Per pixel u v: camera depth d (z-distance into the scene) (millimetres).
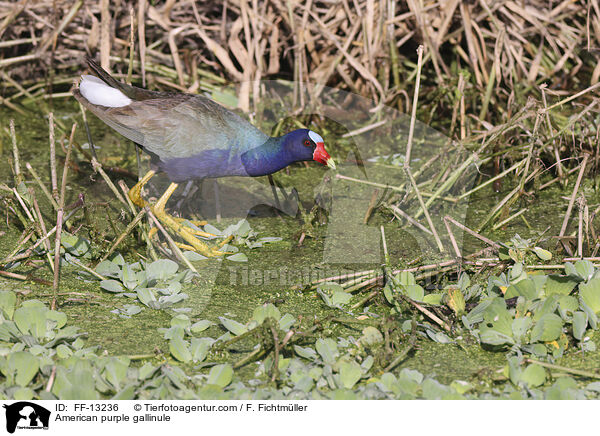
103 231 6570
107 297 5867
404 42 9797
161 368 4719
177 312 5668
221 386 4621
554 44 9445
